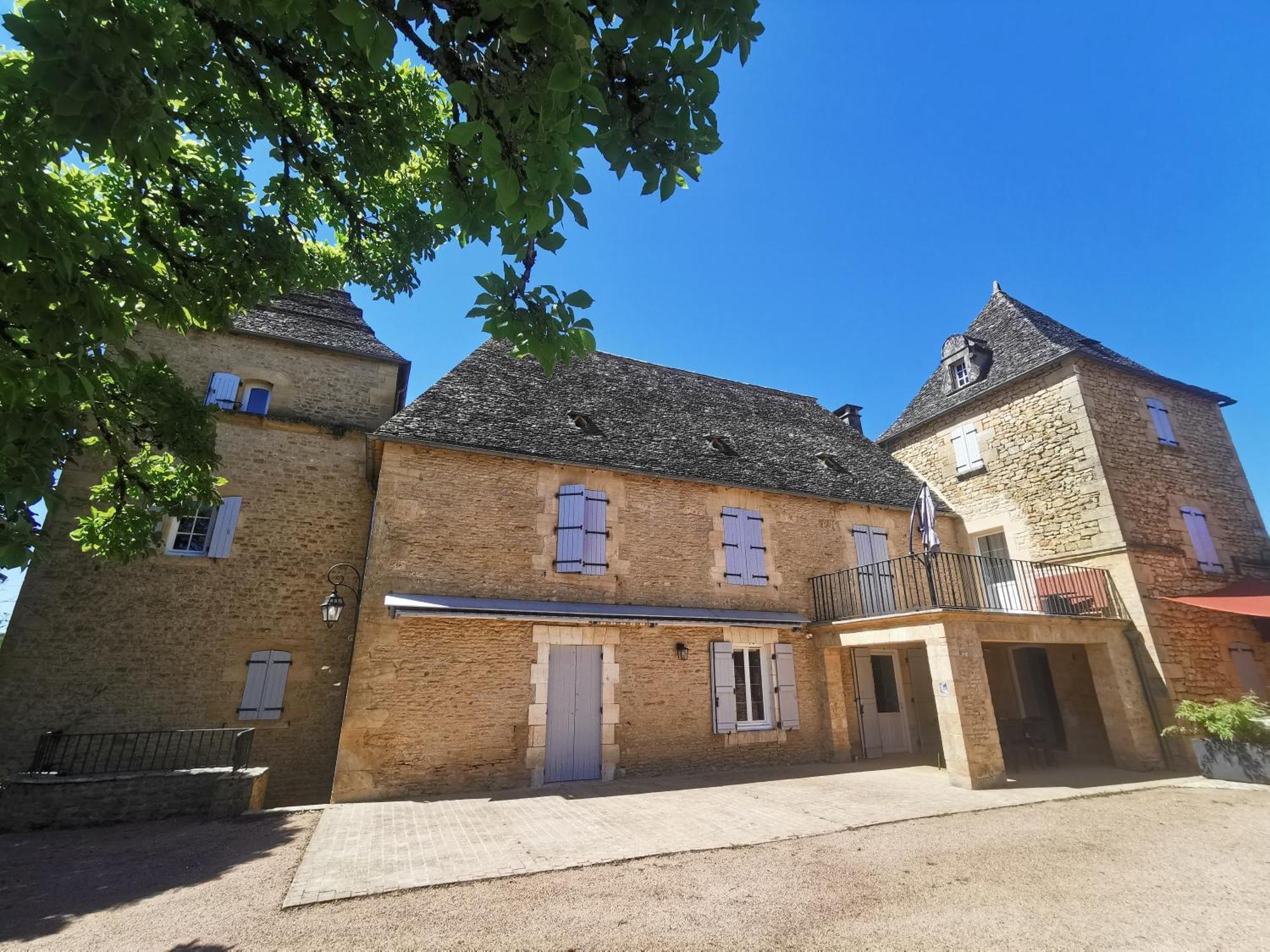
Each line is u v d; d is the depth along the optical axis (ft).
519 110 6.53
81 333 8.83
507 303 9.04
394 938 11.26
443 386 32.19
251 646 29.91
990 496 40.55
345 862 15.53
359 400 37.93
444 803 22.35
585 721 27.53
